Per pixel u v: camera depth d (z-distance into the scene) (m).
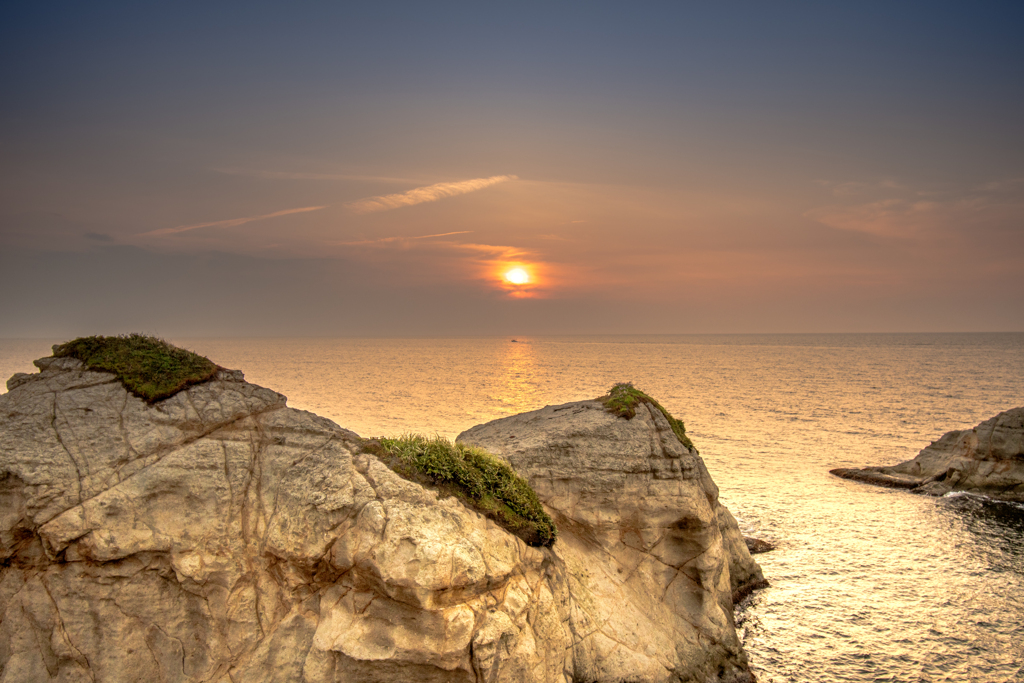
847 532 38.03
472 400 109.88
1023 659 22.89
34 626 13.48
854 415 93.94
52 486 13.85
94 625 13.54
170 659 13.70
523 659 14.53
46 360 16.66
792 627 25.09
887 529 38.62
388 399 109.06
